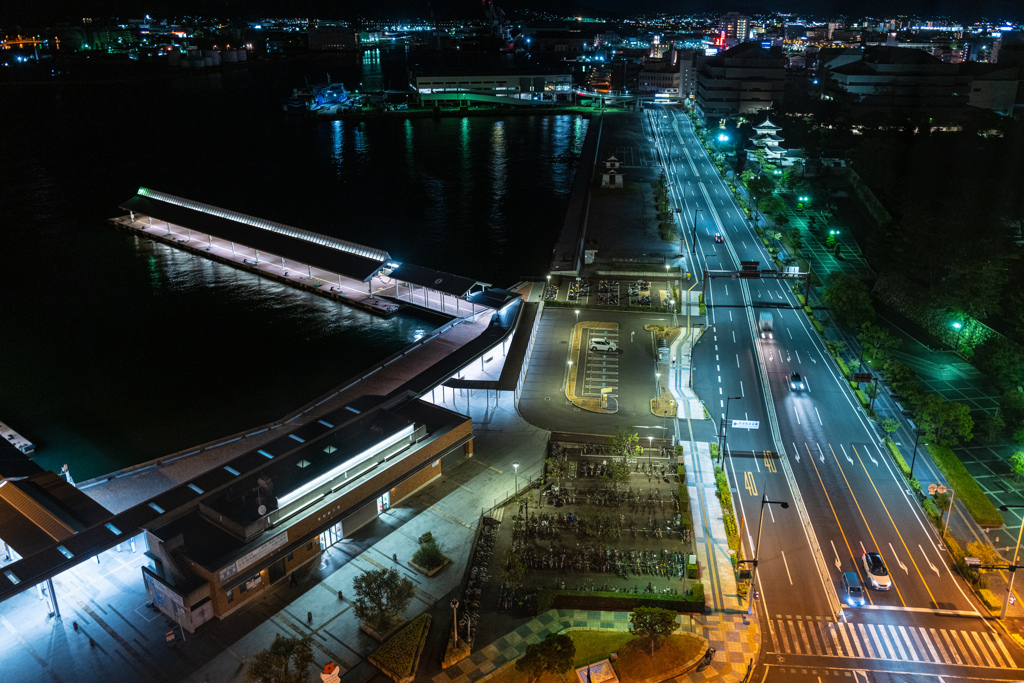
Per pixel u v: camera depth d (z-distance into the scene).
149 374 158.62
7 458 117.38
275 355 166.12
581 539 101.50
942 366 152.12
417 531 103.12
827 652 83.94
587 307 181.75
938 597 92.00
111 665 81.44
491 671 80.94
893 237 194.88
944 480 115.06
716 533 103.12
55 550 89.50
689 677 80.50
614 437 121.94
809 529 104.19
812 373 149.62
